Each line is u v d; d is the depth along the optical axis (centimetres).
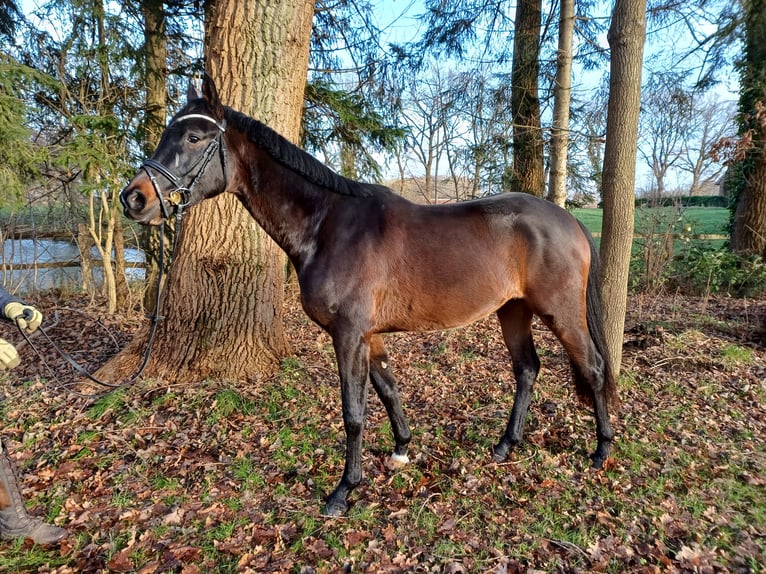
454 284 227
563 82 637
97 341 506
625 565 186
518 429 276
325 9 648
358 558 194
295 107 373
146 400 332
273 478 251
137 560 194
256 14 340
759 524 207
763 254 756
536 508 223
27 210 768
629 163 355
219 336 364
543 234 238
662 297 714
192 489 241
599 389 253
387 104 786
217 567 190
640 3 330
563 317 244
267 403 329
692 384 369
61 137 632
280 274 400
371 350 252
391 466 260
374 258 221
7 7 592
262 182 229
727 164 625
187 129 209
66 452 273
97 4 546
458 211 239
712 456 264
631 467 256
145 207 201
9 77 446
